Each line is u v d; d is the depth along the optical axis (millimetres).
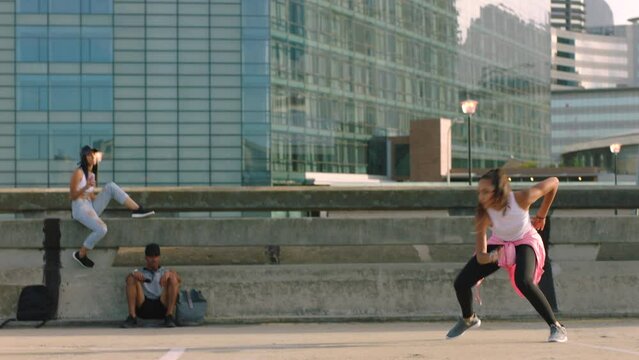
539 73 103750
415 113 76750
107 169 57938
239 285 10672
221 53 58250
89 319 10539
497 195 7891
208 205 11172
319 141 63656
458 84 84188
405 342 8656
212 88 58219
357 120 68562
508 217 7945
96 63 57906
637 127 184500
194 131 58250
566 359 7242
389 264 10844
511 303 10656
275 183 59094
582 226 10828
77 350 8188
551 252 10867
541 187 8016
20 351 8133
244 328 10117
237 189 11250
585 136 188000
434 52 80000
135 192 11156
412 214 12562
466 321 8633
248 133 58219
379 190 11203
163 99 58094
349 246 11070
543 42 105375
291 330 9906
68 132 57906
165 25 58000
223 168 58281
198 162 58250
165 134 58156
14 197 11219
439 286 10734
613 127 186125
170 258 11078
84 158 10641
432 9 79625
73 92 57938
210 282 10672
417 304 10711
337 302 10680
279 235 10773
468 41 86312
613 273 10820
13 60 57438
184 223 10750
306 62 62281
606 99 187000
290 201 11203
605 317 10719
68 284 10609
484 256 8008
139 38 58062
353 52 67875
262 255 11109
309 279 10703
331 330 9875
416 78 76938
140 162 58094
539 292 8164
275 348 8250
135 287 10250
